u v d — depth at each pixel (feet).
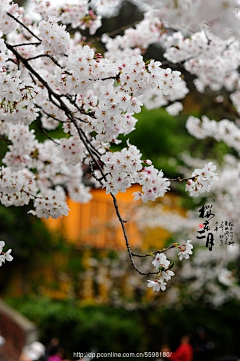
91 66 7.50
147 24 15.16
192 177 8.10
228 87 19.04
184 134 49.73
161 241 37.37
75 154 10.33
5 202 10.44
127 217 36.17
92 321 33.06
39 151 12.16
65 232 38.58
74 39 13.88
